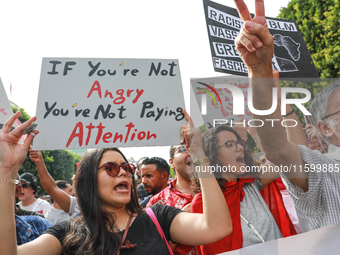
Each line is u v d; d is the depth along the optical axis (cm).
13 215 129
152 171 301
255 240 186
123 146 159
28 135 139
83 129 158
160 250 150
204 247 188
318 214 160
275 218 216
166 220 164
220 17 261
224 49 257
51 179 266
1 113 155
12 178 130
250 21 125
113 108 162
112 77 166
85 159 167
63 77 161
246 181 202
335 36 904
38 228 238
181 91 169
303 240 66
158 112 166
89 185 161
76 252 145
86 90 162
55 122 156
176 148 249
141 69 169
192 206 195
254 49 127
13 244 126
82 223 155
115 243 148
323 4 929
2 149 130
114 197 160
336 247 58
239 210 193
